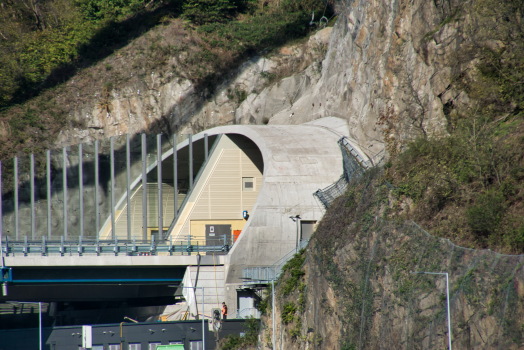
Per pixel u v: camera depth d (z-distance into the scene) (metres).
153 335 148.12
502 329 62.81
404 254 89.12
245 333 145.00
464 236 85.31
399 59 163.38
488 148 94.94
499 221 81.31
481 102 116.69
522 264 63.16
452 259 76.69
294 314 117.00
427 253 83.44
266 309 133.12
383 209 103.75
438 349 72.50
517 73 113.25
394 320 83.94
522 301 61.28
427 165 103.94
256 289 158.12
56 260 166.75
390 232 96.12
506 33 121.00
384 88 168.50
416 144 112.19
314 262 115.94
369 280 94.44
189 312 168.38
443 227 89.88
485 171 92.56
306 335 111.12
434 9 151.12
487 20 127.31
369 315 91.19
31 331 155.88
